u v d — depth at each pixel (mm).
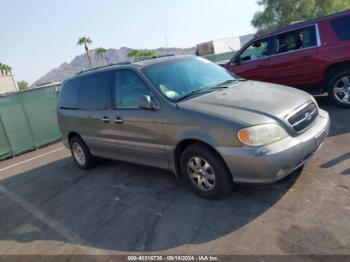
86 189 5516
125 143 5055
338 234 3109
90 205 4844
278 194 3979
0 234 4582
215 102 4047
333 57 6840
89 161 6367
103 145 5617
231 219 3672
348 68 6832
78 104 6023
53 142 10883
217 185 3951
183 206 4168
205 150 3922
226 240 3344
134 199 4695
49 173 6977
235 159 3613
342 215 3369
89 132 5812
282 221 3457
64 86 6562
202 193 4191
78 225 4324
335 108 7195
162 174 5379
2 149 9688
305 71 7285
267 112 3670
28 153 10055
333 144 5203
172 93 4422
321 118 4223
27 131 10188
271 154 3455
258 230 3391
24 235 4391
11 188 6527
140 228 3900
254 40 8117
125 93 4945
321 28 6984
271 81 7914
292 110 3789
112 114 5121
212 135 3760
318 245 3014
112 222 4188
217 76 5125
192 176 4230
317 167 4484
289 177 4328
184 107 4090
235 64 8508
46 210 5047
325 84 7207
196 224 3727
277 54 7688
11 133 9844
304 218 3436
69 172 6695
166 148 4387
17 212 5223
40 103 10500
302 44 7293
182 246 3398
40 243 4078
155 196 4633
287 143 3572
